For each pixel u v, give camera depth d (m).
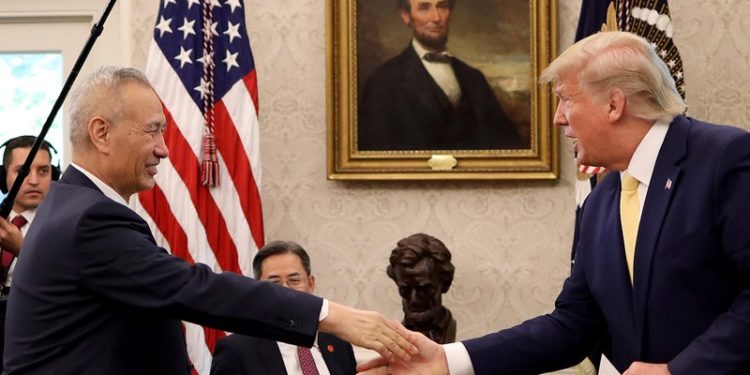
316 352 3.96
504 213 5.25
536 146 5.18
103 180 2.92
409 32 5.28
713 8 5.21
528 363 3.26
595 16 4.86
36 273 2.78
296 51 5.37
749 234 2.68
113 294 2.75
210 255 4.86
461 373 3.24
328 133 5.25
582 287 3.30
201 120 4.91
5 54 5.72
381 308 5.29
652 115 2.88
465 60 5.25
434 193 5.29
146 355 2.81
